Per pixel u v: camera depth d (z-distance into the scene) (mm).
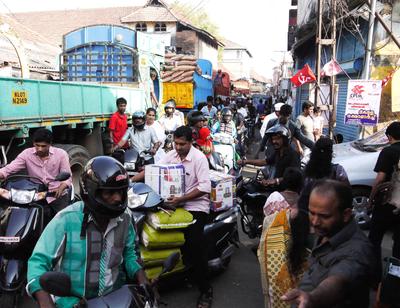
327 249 2182
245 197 5484
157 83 12688
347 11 11500
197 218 4121
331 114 11289
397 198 4316
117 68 11086
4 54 12352
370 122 8453
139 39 11195
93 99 7961
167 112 9156
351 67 12594
